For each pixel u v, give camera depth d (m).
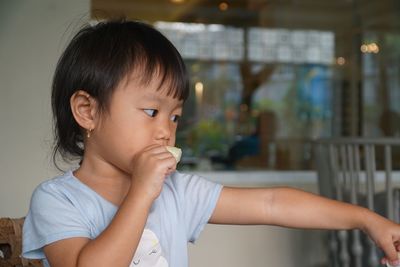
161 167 0.80
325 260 2.66
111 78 0.87
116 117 0.87
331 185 2.30
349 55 6.38
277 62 6.63
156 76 0.87
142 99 0.87
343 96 6.41
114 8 5.48
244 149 5.94
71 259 0.81
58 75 0.96
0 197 2.28
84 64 0.90
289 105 6.59
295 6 6.15
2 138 2.29
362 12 6.06
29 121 2.30
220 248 2.55
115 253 0.75
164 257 0.94
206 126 6.19
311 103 6.57
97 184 0.92
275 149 6.14
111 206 0.91
